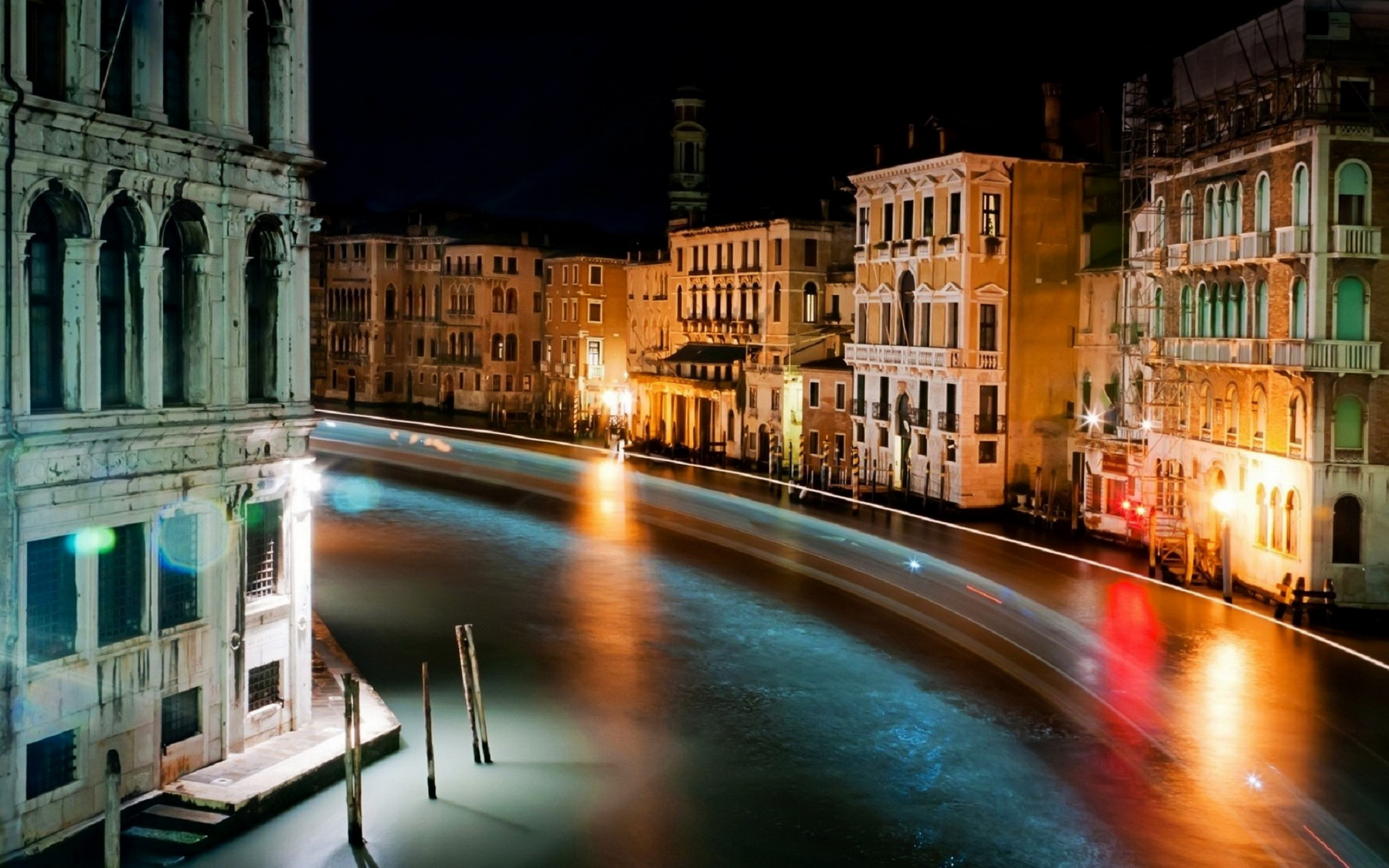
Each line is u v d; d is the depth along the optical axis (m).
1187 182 47.19
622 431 91.19
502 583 45.31
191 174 23.03
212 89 23.61
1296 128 39.38
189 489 23.38
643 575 46.84
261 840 22.94
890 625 39.72
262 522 25.95
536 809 25.11
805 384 73.25
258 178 24.59
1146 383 50.41
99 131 21.08
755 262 78.12
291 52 25.39
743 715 31.17
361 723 28.14
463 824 24.27
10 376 20.05
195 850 22.05
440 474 73.69
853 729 30.25
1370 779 27.02
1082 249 60.09
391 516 59.06
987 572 46.97
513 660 35.56
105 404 22.33
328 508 61.25
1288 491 40.44
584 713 31.14
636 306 95.31
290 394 25.70
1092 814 25.34
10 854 20.23
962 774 27.45
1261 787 26.64
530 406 107.62
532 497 65.38
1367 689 32.75
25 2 19.91
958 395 59.41
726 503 63.59
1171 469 48.88
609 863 22.88
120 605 22.48
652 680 33.97
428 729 25.47
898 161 65.50
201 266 23.56
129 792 22.67
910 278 63.81
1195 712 31.05
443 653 36.09
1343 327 38.88
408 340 115.88
